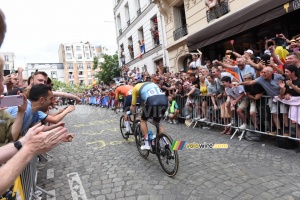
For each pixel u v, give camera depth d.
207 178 3.37
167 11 13.27
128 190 3.25
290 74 3.95
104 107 17.05
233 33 8.15
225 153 4.28
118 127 7.77
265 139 4.80
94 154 5.02
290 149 4.12
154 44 15.77
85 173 3.99
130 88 5.60
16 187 1.83
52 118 3.25
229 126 5.32
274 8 6.60
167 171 3.63
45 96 2.76
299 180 3.04
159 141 3.82
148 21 15.98
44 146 1.22
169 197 2.97
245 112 4.88
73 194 3.28
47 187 3.56
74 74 71.50
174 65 13.36
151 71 16.33
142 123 4.10
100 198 3.11
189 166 3.87
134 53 19.31
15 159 1.12
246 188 2.99
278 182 3.04
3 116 2.03
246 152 4.21
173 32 13.03
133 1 18.22
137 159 4.47
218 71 5.62
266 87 4.29
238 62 5.08
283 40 6.14
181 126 6.98
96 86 23.78
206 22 10.59
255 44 8.48
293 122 4.05
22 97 2.01
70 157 4.94
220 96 5.62
